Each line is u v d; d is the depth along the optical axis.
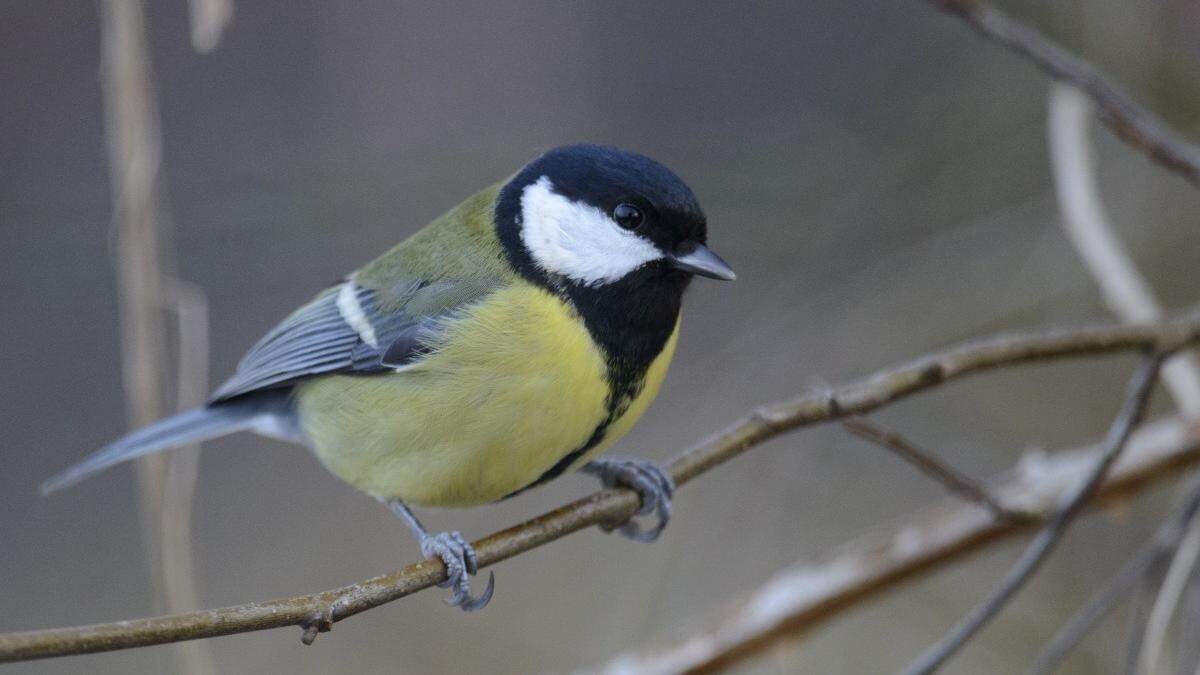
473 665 10.84
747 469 10.02
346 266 12.52
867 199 11.70
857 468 10.81
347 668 11.06
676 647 7.44
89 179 14.67
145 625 3.85
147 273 7.04
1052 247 10.86
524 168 6.82
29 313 15.09
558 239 6.40
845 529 10.41
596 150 6.56
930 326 10.97
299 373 7.09
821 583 7.38
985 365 6.00
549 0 15.23
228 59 15.02
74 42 14.99
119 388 15.09
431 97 15.12
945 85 12.11
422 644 11.03
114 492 14.85
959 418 11.08
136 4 7.06
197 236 12.02
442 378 6.29
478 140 12.46
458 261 6.66
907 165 11.80
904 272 11.20
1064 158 7.64
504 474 6.43
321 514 12.38
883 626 10.09
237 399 7.50
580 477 12.20
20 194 13.24
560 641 10.70
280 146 14.59
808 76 14.66
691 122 13.56
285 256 12.33
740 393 10.91
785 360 10.95
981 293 10.98
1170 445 7.22
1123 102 6.64
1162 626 6.08
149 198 7.07
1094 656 9.05
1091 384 11.04
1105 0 10.35
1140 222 10.83
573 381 6.18
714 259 6.36
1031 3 11.37
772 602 7.39
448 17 15.16
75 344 15.13
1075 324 10.80
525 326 6.21
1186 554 6.20
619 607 10.28
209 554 12.95
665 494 6.43
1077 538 9.53
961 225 11.50
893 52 12.30
